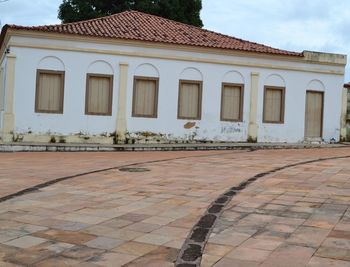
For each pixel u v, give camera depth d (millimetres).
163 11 32750
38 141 20156
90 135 20703
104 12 33562
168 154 17297
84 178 10539
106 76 20797
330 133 23766
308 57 23156
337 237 5719
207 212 7121
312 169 11641
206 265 4863
